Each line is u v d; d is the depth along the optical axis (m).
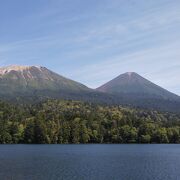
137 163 124.31
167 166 115.44
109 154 162.12
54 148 199.50
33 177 89.19
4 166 109.81
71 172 98.62
